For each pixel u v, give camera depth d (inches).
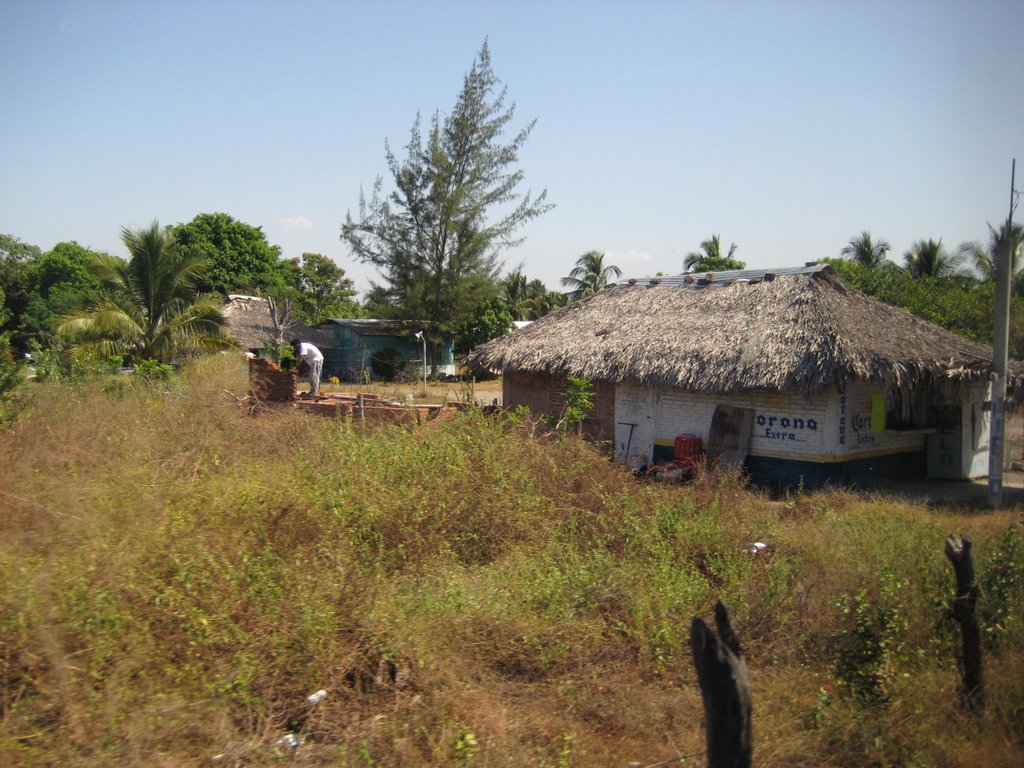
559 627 220.2
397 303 1626.5
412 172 1601.9
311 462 325.7
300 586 214.4
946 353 510.3
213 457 339.3
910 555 267.0
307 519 267.3
